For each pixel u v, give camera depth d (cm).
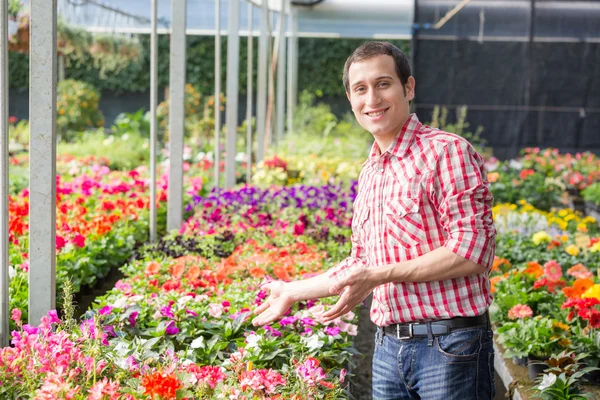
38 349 209
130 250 485
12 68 1609
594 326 332
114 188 618
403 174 197
